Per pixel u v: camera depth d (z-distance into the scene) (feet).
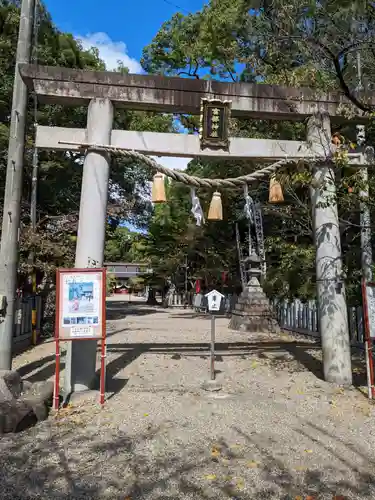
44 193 52.19
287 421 16.28
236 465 12.21
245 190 22.09
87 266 20.13
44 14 43.68
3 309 19.54
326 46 22.16
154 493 10.55
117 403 18.10
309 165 22.90
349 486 11.02
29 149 43.14
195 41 59.77
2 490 10.66
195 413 17.06
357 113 23.26
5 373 16.96
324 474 11.71
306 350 31.91
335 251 22.57
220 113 21.97
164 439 14.14
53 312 42.86
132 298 156.56
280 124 36.91
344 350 22.08
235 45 34.35
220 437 14.44
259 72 29.66
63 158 51.65
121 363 26.91
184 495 10.48
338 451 13.35
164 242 86.17
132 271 159.84
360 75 27.43
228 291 81.51
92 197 20.62
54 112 47.62
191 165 65.67
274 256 61.21
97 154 20.86
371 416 16.90
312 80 23.12
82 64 52.54
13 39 46.26
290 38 24.36
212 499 10.31
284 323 45.32
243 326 46.01
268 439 14.34
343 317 22.27
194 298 86.38
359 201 23.12
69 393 19.19
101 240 20.67
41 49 45.39
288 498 10.39
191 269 92.58
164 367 25.95
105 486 10.89
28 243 35.06
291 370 25.20
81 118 50.16
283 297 47.83
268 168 21.97
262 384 22.20
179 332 44.60
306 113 23.13
